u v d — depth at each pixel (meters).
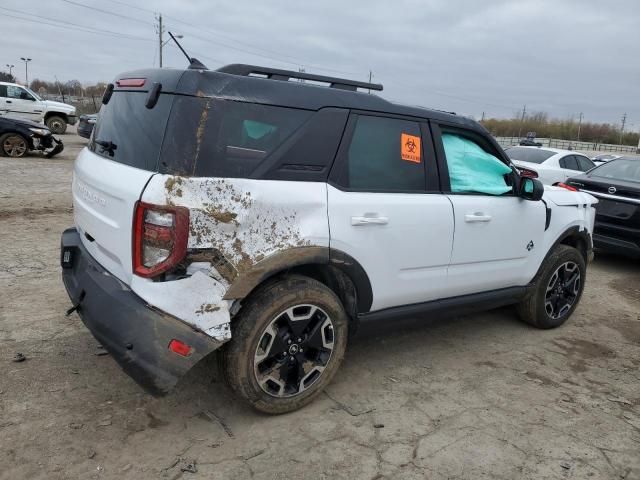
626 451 3.04
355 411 3.23
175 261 2.55
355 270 3.20
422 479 2.68
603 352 4.45
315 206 2.98
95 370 3.43
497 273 4.14
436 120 3.71
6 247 5.92
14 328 3.92
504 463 2.85
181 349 2.57
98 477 2.51
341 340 3.24
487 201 3.94
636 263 7.89
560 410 3.43
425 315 3.75
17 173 11.35
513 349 4.35
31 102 21.25
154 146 2.68
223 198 2.66
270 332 2.92
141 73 3.07
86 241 3.34
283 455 2.78
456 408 3.36
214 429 2.95
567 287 4.85
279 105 2.93
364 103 3.30
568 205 4.72
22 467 2.53
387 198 3.33
